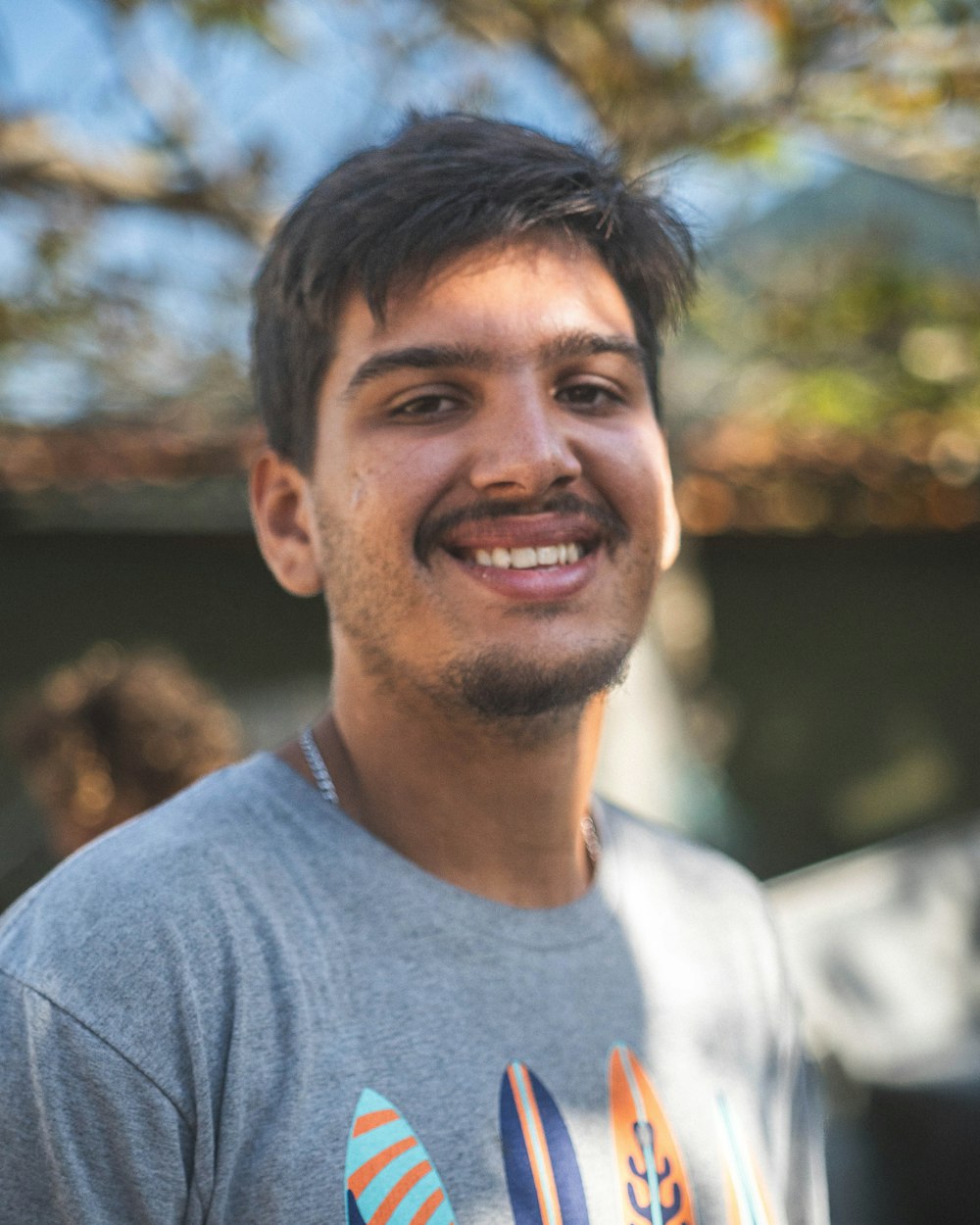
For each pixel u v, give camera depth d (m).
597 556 1.23
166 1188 1.00
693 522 5.60
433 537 1.16
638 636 1.26
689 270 1.41
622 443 1.24
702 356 5.47
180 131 3.85
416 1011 1.12
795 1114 1.44
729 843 5.67
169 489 5.05
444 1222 1.04
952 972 3.12
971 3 3.69
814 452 5.79
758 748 6.48
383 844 1.19
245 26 3.76
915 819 6.68
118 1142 0.99
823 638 6.61
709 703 6.31
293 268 1.26
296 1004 1.06
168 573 5.56
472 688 1.15
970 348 5.16
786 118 3.93
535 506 1.17
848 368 5.34
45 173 3.77
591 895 1.30
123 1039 1.00
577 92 3.86
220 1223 1.00
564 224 1.23
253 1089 1.02
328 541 1.23
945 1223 2.53
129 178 3.89
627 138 3.63
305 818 1.19
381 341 1.18
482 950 1.18
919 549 6.69
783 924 3.29
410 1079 1.08
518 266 1.20
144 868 1.09
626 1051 1.23
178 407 4.98
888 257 5.49
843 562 6.63
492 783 1.22
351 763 1.27
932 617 6.77
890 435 5.90
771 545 6.39
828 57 3.81
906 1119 2.63
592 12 3.77
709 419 5.65
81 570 5.45
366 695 1.22
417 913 1.16
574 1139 1.14
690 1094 1.25
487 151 1.23
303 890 1.14
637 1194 1.15
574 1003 1.21
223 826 1.16
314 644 5.77
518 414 1.17
